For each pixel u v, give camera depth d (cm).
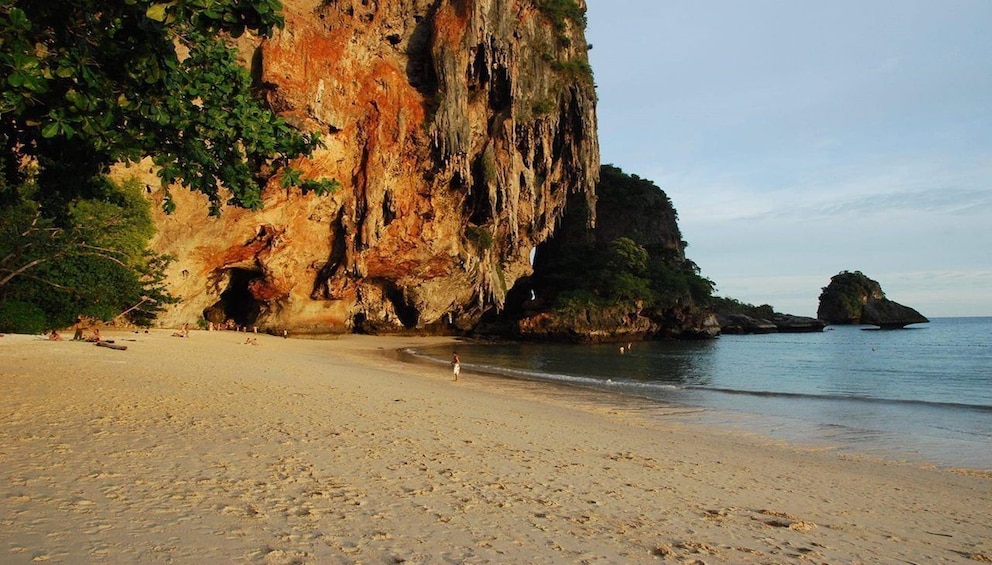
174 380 1421
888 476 1102
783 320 11300
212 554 389
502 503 617
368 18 4625
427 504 581
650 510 663
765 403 2255
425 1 5006
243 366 2073
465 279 5909
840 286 13425
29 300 2762
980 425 1794
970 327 13562
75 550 368
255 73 4072
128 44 627
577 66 6353
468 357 4362
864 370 3969
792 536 616
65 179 867
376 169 4731
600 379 3016
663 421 1728
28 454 600
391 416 1196
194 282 4331
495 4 5122
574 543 509
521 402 1845
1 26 496
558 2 6344
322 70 4284
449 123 4909
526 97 5712
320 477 637
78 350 2017
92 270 2888
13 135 779
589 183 6606
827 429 1688
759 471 1030
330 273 5069
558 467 855
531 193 5888
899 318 13088
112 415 870
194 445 723
